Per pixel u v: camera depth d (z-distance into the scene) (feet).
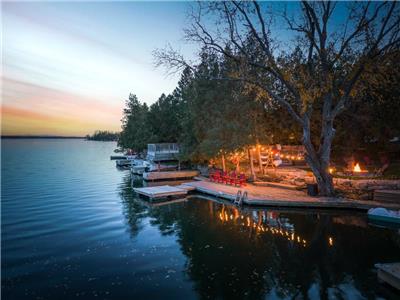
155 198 67.26
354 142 92.94
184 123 108.06
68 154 267.18
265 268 28.66
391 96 81.87
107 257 32.14
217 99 89.30
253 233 40.11
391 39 49.52
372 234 38.42
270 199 54.49
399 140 90.02
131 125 214.48
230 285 25.30
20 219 49.52
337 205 50.26
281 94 78.69
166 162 142.61
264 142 75.82
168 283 25.79
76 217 50.85
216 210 54.90
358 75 50.88
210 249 34.24
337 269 28.04
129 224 46.09
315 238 37.32
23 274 27.81
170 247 35.27
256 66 60.59
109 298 23.17
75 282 26.11
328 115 54.95
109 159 208.54
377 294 23.08
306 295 23.29
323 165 55.93
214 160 100.01
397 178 63.67
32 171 129.08
